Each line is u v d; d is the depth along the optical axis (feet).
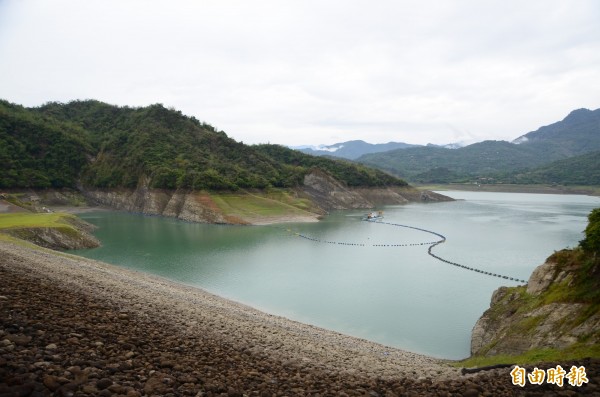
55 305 55.98
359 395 42.75
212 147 561.02
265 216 381.40
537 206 542.57
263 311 124.26
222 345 60.49
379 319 121.80
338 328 113.50
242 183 453.17
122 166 488.44
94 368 35.12
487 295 147.43
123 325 55.52
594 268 82.23
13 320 43.62
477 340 99.25
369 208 550.36
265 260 204.74
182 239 268.41
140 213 431.02
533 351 72.59
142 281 138.10
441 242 263.90
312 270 183.62
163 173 438.40
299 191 530.27
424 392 45.11
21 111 585.63
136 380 35.91
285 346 74.69
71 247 220.23
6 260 103.81
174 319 75.10
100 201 482.69
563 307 80.94
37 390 28.89
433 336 109.50
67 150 519.60
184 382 37.91
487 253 226.38
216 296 136.56
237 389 39.52
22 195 431.84
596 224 85.56
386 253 227.40
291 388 42.70
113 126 620.49
